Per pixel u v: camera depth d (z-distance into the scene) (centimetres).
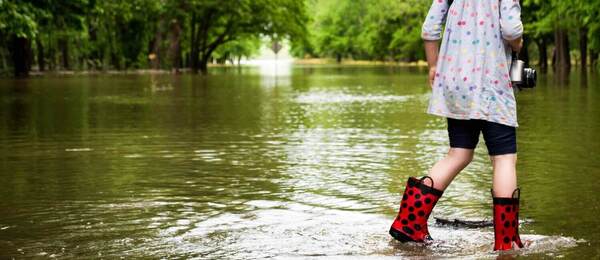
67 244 710
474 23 739
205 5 8562
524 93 3158
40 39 6856
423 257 660
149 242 715
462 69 737
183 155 1322
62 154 1343
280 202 902
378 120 2028
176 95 3353
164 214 838
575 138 1530
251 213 842
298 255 667
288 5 9300
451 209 855
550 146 1399
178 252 679
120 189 994
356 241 717
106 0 7500
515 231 695
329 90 3847
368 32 15962
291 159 1266
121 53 8288
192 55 8769
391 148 1409
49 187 1010
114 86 4294
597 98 2828
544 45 8650
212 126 1856
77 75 6469
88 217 825
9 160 1272
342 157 1289
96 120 2044
